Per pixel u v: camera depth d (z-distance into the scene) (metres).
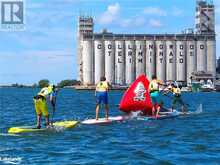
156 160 16.17
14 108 52.25
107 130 25.44
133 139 21.80
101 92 29.27
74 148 19.06
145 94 32.03
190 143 20.33
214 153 17.61
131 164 15.52
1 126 28.56
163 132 24.53
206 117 34.38
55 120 33.03
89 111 44.22
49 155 17.39
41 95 24.61
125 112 32.75
